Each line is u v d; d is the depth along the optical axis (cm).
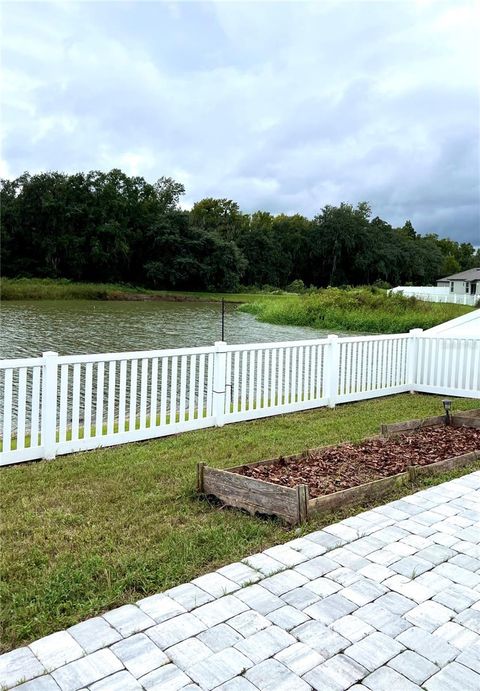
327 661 212
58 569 283
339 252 8331
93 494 398
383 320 2623
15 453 473
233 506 370
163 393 582
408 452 490
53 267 6178
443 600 255
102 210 6322
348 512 362
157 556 296
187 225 6875
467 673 206
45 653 216
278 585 267
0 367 456
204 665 209
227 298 5584
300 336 2155
